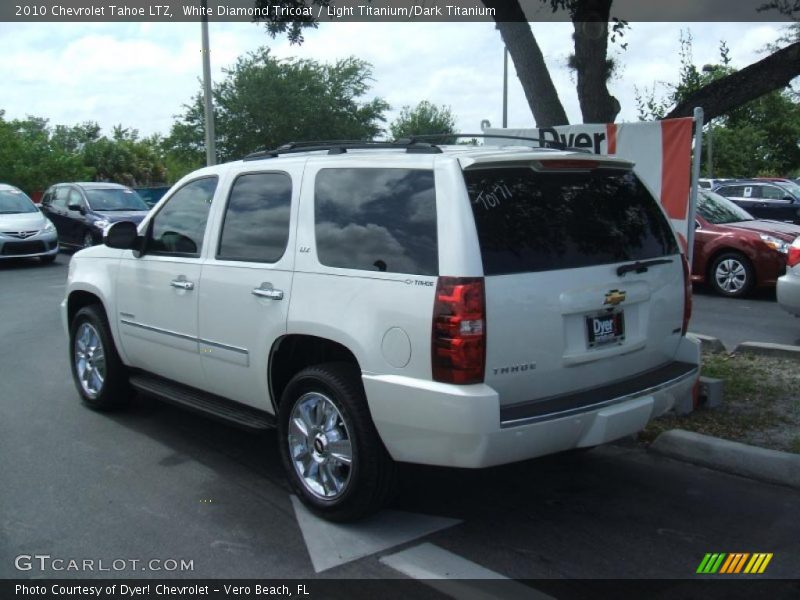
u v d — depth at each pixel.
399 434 3.86
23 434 5.87
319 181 4.45
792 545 4.06
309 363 4.71
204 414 5.15
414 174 3.98
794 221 19.55
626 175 4.59
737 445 5.04
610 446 5.50
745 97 6.61
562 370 3.96
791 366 7.10
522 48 7.15
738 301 11.45
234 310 4.79
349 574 3.78
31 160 32.47
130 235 5.60
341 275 4.14
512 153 4.03
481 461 3.64
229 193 5.07
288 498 4.68
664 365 4.60
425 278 3.74
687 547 4.05
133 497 4.69
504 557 3.94
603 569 3.83
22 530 4.26
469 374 3.62
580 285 3.99
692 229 6.06
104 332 6.15
